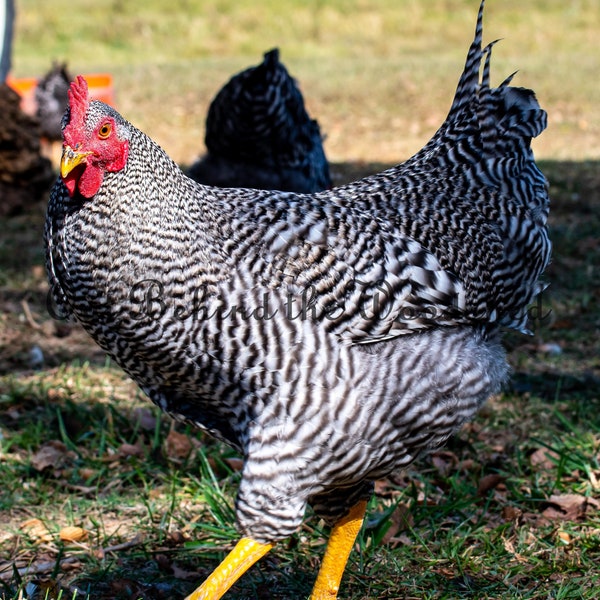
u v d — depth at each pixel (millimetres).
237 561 5566
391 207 6418
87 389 9836
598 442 8383
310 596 6172
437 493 7730
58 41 40875
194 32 41781
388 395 5613
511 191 6879
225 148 11109
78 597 6332
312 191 11500
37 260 14508
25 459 8297
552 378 10156
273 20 43094
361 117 26250
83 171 5250
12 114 17156
